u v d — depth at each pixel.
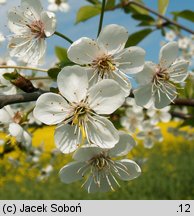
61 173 0.13
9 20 0.14
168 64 0.13
